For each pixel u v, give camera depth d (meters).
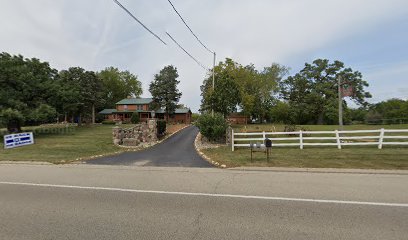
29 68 28.98
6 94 25.02
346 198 5.81
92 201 5.82
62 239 3.96
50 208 5.36
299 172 8.74
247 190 6.57
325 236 3.98
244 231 4.19
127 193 6.44
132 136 22.09
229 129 20.16
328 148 14.33
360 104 48.03
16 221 4.68
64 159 12.45
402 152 12.03
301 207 5.28
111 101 80.75
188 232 4.17
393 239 3.87
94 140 21.44
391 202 5.52
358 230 4.18
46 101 29.61
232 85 30.06
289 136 22.41
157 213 5.03
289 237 3.96
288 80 54.03
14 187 7.10
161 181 7.72
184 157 13.54
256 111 50.50
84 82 46.00
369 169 8.89
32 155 13.59
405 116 52.69
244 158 11.84
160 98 54.31
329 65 49.28
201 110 41.44
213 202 5.66
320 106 47.00
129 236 4.04
